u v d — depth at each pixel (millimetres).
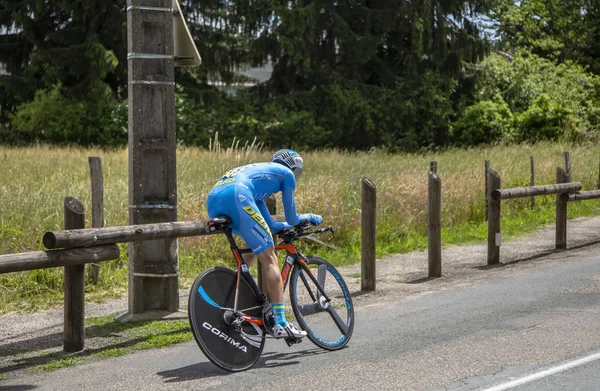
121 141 37562
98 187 9797
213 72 41312
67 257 6406
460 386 5543
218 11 39812
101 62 36562
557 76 42156
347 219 12883
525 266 10930
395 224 13742
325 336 6734
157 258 8039
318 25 38750
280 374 5992
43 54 38500
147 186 8008
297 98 39406
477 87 40844
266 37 38562
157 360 6516
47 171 17672
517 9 47219
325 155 25281
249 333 6230
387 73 40688
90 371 6227
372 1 40438
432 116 39531
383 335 7148
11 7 39594
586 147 27938
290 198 6465
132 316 7953
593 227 15234
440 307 8320
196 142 37719
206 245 11227
